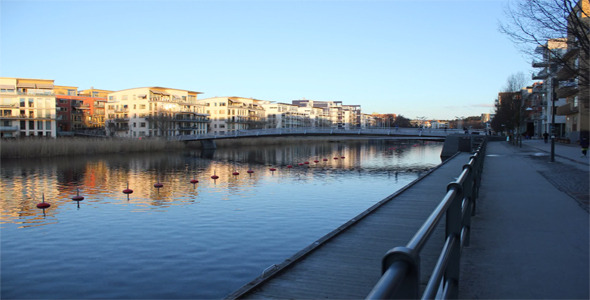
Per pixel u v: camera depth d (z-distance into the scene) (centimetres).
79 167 4253
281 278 598
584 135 4003
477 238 643
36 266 1326
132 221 1917
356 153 6925
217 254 1420
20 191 2781
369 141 13450
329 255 697
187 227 1791
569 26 1200
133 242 1577
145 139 6956
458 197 373
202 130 11406
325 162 5066
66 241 1605
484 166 1945
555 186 1229
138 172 3909
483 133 6022
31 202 2403
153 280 1198
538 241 621
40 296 1106
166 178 3484
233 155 6300
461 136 4378
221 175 3703
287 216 1989
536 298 405
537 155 2731
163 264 1329
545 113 6656
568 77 1498
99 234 1698
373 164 4797
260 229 1742
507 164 2055
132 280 1201
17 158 4834
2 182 3169
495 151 3288
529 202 961
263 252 1441
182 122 10381
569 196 1041
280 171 4053
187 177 3559
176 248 1496
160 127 9050
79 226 1834
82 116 10750
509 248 585
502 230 694
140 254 1431
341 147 9125
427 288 234
